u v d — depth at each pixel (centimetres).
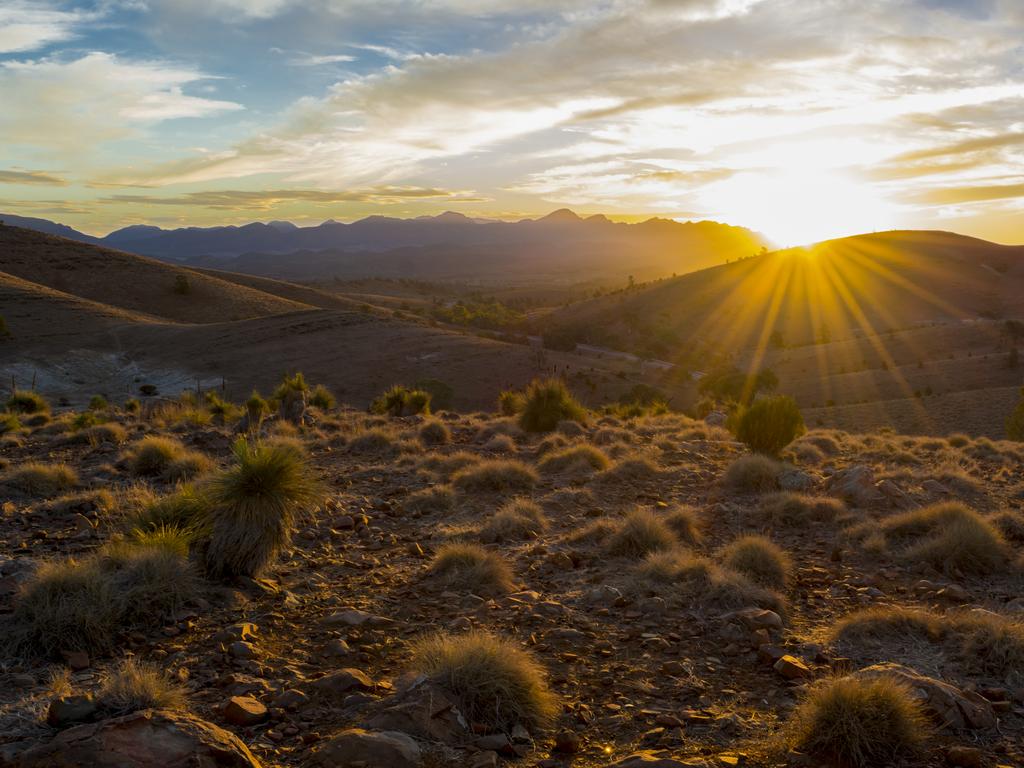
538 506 1153
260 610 682
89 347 10012
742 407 2172
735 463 1384
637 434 2206
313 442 1886
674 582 758
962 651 563
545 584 789
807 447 1884
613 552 887
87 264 16812
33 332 10331
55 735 417
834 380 13362
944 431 7812
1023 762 405
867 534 980
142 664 543
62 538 918
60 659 548
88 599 594
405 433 2017
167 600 651
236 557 739
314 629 642
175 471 1354
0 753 396
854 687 440
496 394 9706
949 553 844
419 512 1137
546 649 595
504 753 424
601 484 1370
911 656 567
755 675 545
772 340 19350
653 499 1256
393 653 589
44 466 1327
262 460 774
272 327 11556
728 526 1070
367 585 780
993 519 1023
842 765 407
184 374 9325
